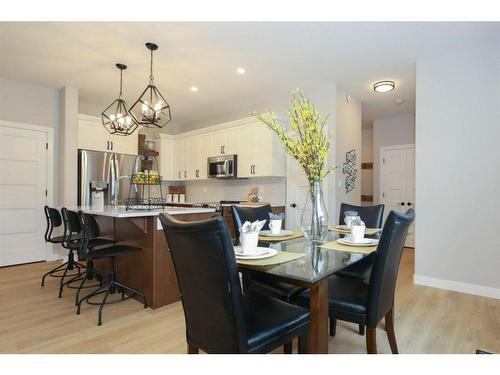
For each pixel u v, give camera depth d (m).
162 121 6.21
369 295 1.47
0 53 3.25
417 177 3.27
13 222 4.02
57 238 3.34
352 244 1.74
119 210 2.79
